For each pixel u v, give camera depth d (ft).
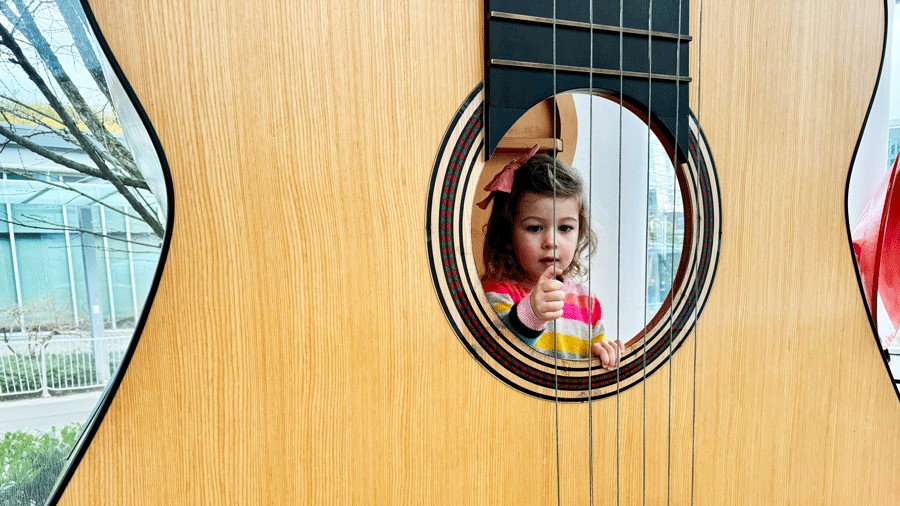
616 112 2.68
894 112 3.68
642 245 2.93
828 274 2.47
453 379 1.84
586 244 2.68
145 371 1.52
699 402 2.27
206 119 1.50
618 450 2.12
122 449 1.51
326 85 1.60
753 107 2.22
